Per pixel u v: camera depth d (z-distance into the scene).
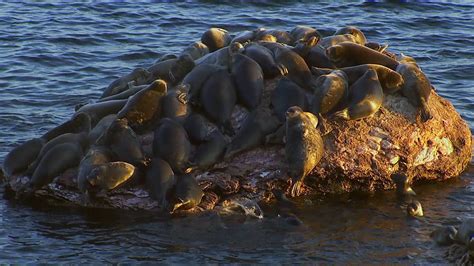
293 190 47.28
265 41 53.88
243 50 52.31
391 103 50.28
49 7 95.81
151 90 49.03
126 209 46.59
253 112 48.88
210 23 91.38
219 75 50.22
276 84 50.72
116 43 82.81
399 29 90.50
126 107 48.81
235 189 47.47
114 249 42.47
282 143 48.22
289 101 48.91
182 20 92.00
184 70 52.41
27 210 46.97
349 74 50.53
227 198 47.38
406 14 96.75
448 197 49.56
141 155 47.00
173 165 47.03
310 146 46.66
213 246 42.88
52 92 68.00
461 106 66.12
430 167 51.03
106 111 50.97
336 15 96.12
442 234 43.31
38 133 58.56
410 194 49.19
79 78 72.06
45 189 48.00
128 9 95.69
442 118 51.44
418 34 88.38
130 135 47.50
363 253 42.28
